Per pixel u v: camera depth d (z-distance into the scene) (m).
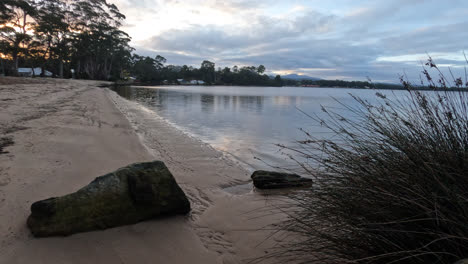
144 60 132.75
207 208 3.62
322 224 2.26
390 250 1.80
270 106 23.12
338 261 1.97
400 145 2.21
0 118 7.25
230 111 17.97
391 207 1.88
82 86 35.41
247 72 161.25
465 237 1.51
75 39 61.84
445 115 2.15
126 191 2.86
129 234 2.66
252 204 3.77
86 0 66.31
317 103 27.55
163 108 18.42
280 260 2.39
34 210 2.46
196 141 7.96
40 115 8.49
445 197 1.66
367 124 2.65
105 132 7.27
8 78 24.62
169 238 2.71
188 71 151.50
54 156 4.59
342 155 2.57
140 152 5.81
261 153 6.83
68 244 2.34
